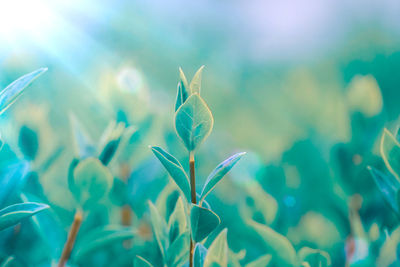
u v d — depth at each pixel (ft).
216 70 6.65
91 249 1.97
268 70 6.77
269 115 4.23
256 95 4.99
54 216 2.05
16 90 1.80
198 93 1.79
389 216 2.16
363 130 2.25
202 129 1.76
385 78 3.45
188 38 8.75
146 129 2.39
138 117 2.39
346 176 2.24
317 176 2.35
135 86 2.40
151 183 2.33
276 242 1.96
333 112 3.37
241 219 2.17
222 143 3.61
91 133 2.60
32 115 2.36
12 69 2.71
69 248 1.94
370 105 2.26
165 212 2.10
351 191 2.23
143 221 2.29
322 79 4.45
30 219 2.09
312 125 3.34
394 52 3.81
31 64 2.93
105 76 2.44
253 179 2.36
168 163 1.77
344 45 6.15
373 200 2.21
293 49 7.64
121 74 2.41
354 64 4.03
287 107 4.04
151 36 7.70
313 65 5.85
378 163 2.21
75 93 3.14
